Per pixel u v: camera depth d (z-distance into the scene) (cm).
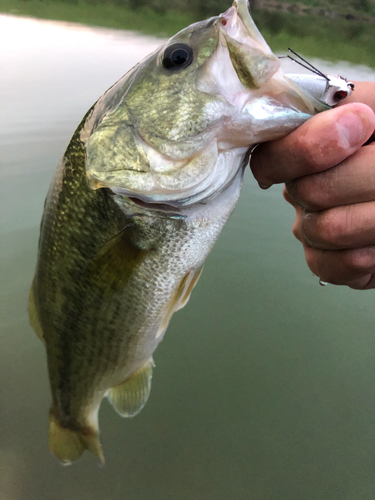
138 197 18
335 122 15
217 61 17
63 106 76
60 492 34
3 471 35
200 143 17
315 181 16
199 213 19
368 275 21
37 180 61
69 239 22
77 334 24
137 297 22
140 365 26
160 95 17
